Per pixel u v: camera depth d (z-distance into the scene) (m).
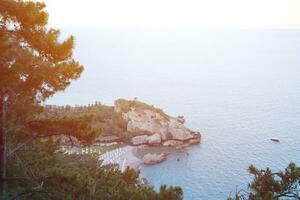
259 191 18.45
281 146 163.50
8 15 16.52
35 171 21.34
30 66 16.94
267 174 18.83
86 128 18.11
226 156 149.00
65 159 38.16
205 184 122.69
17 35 16.98
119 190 21.89
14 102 17.50
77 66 18.28
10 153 17.73
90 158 49.88
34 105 19.17
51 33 17.47
